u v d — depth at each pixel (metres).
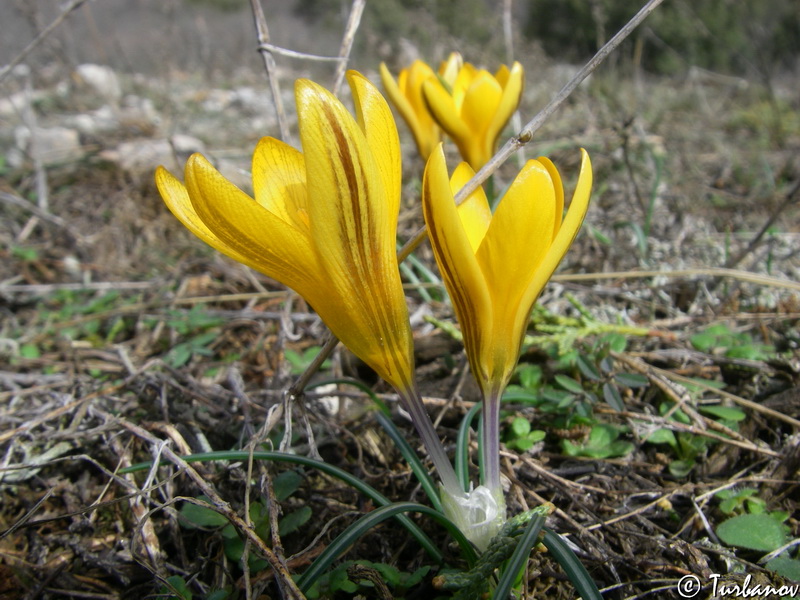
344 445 0.13
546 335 0.15
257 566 0.10
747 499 0.11
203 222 0.07
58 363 0.17
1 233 0.24
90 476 0.12
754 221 0.22
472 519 0.08
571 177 0.25
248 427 0.12
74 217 0.25
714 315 0.17
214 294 0.20
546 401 0.13
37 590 0.10
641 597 0.10
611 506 0.11
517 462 0.12
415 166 0.26
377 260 0.07
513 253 0.07
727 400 0.14
